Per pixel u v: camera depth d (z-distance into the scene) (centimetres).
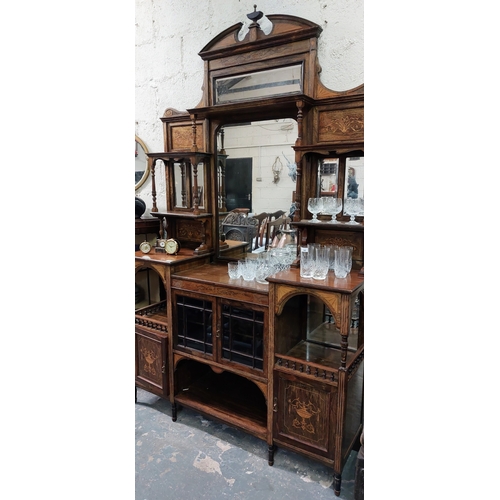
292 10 185
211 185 221
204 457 182
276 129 193
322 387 156
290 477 169
